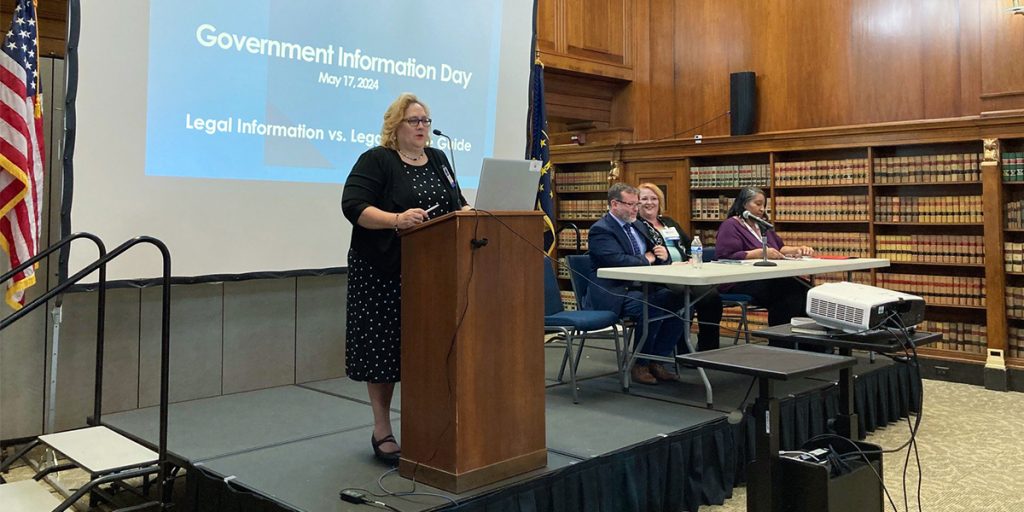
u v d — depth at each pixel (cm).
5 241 308
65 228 323
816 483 207
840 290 272
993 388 521
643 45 716
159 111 347
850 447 234
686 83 692
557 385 406
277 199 387
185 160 356
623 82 725
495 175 237
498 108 495
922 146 574
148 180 345
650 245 438
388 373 265
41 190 317
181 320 380
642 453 289
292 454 282
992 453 375
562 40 660
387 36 429
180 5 352
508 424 245
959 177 543
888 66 587
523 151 512
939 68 563
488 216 236
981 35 543
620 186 419
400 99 269
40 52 438
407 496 230
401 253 251
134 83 339
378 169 262
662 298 401
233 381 397
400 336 260
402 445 250
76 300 355
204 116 361
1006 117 509
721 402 363
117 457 253
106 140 333
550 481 251
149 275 347
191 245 359
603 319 374
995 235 521
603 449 280
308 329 427
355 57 415
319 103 401
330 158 406
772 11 643
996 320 523
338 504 228
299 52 393
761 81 650
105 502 305
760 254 457
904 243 570
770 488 211
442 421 235
